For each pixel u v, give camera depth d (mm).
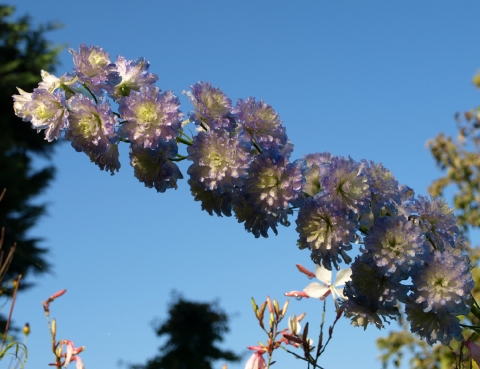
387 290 585
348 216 591
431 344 597
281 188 596
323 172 603
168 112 598
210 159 600
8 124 6027
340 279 713
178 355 6836
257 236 627
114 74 620
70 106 603
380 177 602
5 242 4914
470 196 2461
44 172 5793
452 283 580
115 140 599
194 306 7078
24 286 5066
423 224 617
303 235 599
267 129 610
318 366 632
